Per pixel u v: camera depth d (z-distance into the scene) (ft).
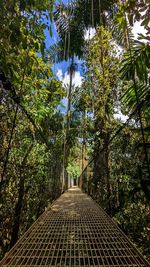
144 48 4.71
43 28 5.27
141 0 4.01
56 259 3.55
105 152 12.41
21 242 4.39
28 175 8.82
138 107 4.31
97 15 17.79
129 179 7.95
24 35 4.79
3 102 5.51
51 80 12.07
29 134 9.12
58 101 12.38
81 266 3.38
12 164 6.87
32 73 6.70
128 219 8.67
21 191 6.97
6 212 6.91
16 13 4.64
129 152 8.58
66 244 4.37
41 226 5.91
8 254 3.62
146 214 7.79
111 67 14.28
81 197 15.48
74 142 29.19
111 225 6.04
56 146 22.39
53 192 18.54
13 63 4.64
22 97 7.13
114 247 4.16
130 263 3.45
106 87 13.94
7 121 5.90
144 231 7.55
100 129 14.57
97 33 15.14
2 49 4.40
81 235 5.00
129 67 4.98
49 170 14.67
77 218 7.18
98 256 3.76
